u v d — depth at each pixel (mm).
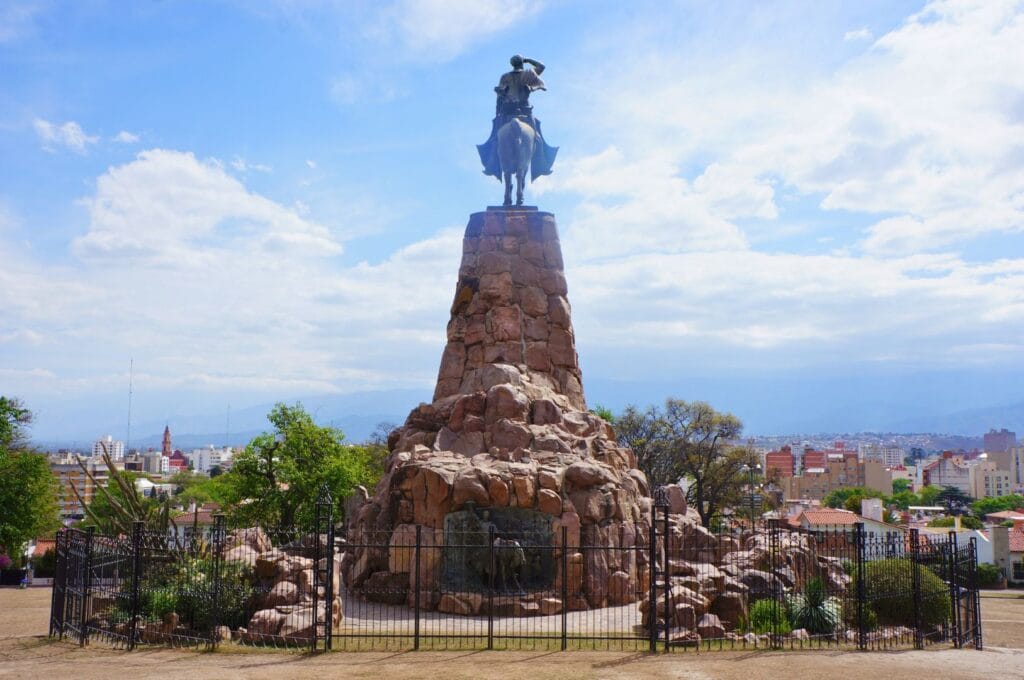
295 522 60656
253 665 21094
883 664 21781
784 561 31297
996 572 75625
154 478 192500
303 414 60656
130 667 20844
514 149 42562
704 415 85875
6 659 22250
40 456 65875
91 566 24891
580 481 32438
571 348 40812
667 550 23750
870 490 196750
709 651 23250
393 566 31906
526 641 24500
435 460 33406
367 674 20094
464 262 41906
